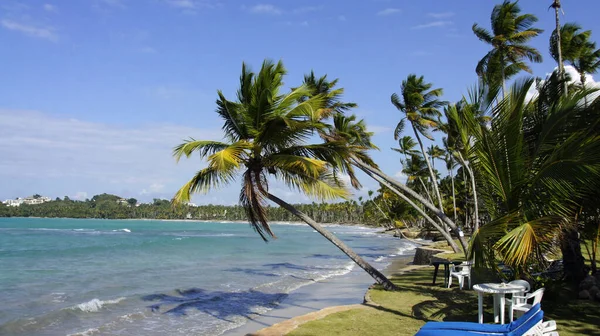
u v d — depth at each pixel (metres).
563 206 7.49
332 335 8.20
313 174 9.81
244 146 9.80
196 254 36.12
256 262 29.56
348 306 10.67
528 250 6.57
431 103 21.81
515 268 8.90
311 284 19.20
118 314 13.30
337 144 10.58
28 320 12.34
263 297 16.06
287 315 13.14
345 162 11.16
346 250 12.30
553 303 9.69
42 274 22.78
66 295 16.64
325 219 180.25
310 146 10.67
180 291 17.41
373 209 105.12
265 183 10.73
